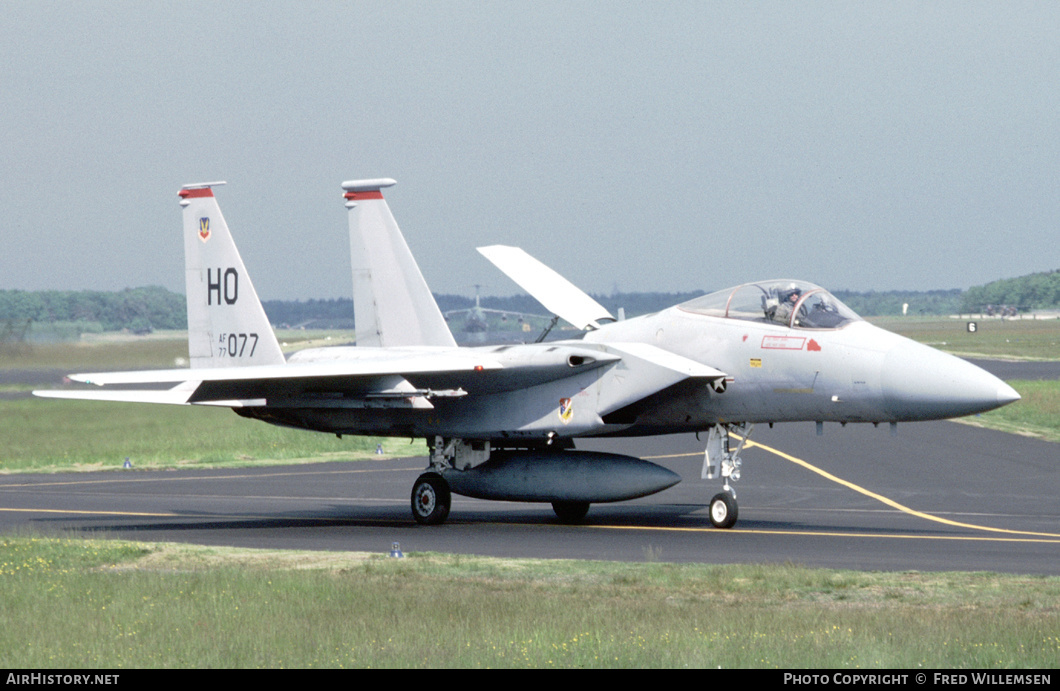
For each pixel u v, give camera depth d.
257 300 81.31
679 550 56.91
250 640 36.12
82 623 39.09
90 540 59.38
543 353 68.75
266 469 109.81
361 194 88.31
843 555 54.56
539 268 84.56
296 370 66.00
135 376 66.50
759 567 48.50
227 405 73.56
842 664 32.62
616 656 33.62
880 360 60.59
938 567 50.47
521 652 34.12
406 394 69.00
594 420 67.75
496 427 71.19
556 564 51.09
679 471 102.31
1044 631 35.84
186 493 89.56
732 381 65.81
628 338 70.88
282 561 53.16
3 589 45.59
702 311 68.62
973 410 58.56
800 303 64.69
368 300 88.25
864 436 134.25
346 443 136.12
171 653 35.16
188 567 51.75
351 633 36.75
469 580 47.38
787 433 140.50
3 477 102.88
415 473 105.62
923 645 34.31
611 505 81.38
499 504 85.44
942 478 94.12
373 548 58.69
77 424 154.88
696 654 33.69
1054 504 77.50
